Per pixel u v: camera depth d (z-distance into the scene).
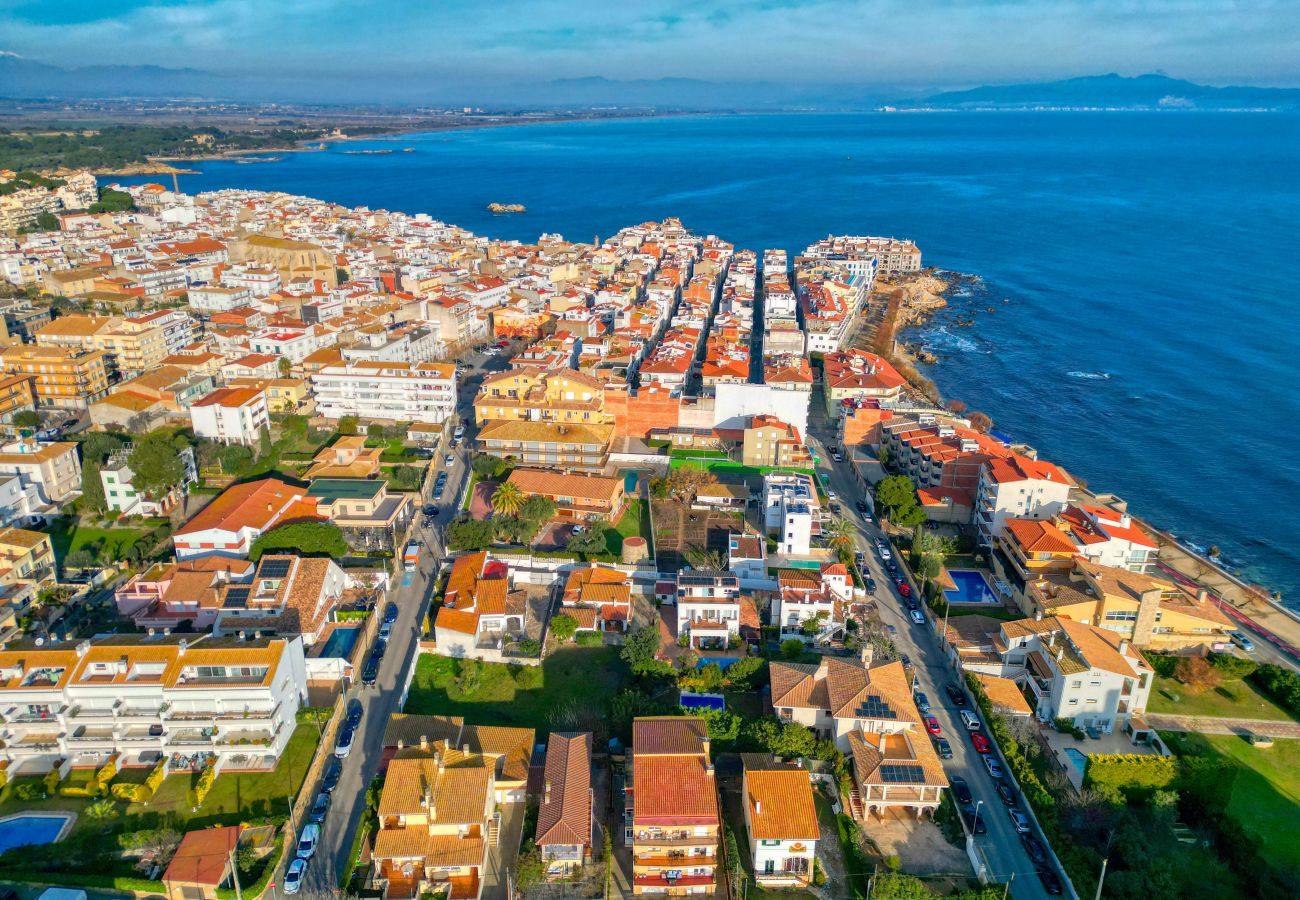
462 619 129.25
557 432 187.12
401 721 108.81
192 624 129.38
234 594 129.50
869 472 191.75
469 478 181.88
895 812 103.06
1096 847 97.50
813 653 130.00
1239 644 136.75
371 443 195.12
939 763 104.19
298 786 102.25
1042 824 99.19
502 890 91.19
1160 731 117.88
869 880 92.38
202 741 104.00
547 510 160.50
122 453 170.50
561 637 131.75
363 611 133.38
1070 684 116.50
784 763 105.06
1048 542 147.50
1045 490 158.50
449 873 91.25
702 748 100.75
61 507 164.12
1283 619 149.38
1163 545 173.75
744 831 98.50
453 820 91.69
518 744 105.88
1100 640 123.25
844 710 108.50
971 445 175.88
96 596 139.75
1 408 197.00
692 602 132.12
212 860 89.12
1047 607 134.50
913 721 108.56
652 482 177.50
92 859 92.06
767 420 194.50
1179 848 99.50
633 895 91.88
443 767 97.12
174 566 137.38
